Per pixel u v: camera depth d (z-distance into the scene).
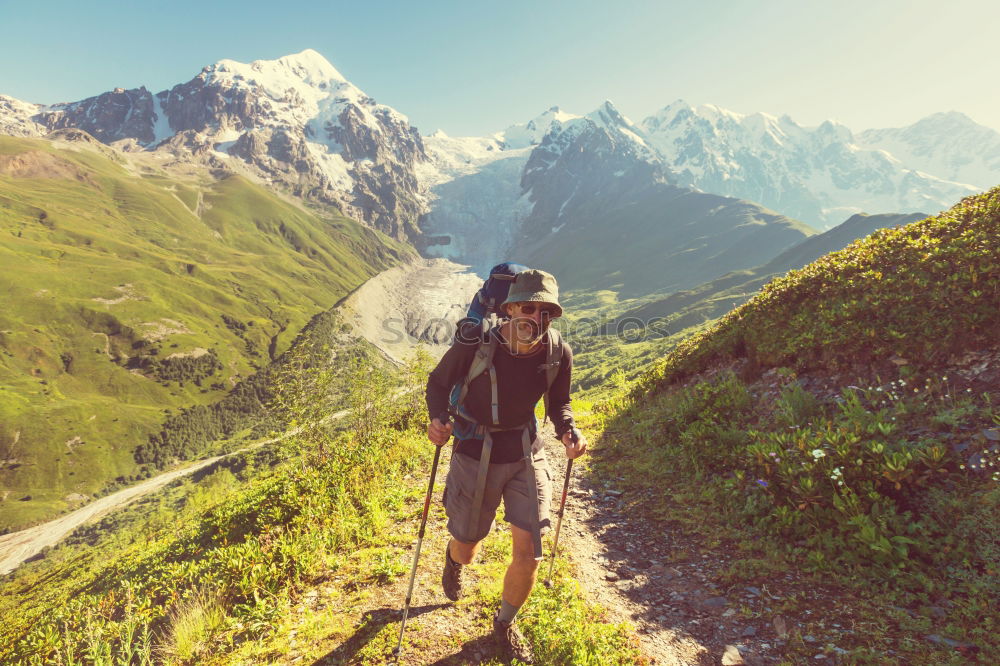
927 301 7.27
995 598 3.88
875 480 5.28
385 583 4.91
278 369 11.85
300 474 8.94
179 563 7.26
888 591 4.32
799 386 7.98
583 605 4.55
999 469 4.84
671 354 14.91
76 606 6.84
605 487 8.13
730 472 7.16
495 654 3.82
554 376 3.57
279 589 4.97
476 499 3.60
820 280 9.78
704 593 4.82
